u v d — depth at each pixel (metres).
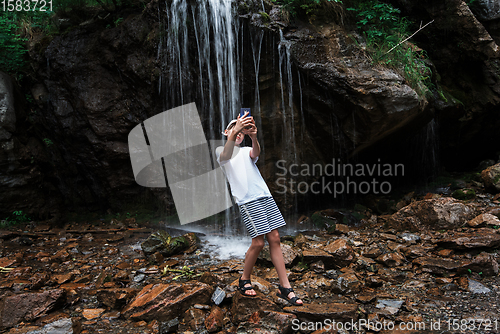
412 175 7.21
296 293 3.20
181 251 4.46
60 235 5.35
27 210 6.12
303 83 5.20
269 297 3.03
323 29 5.35
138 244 4.91
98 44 5.89
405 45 5.71
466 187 6.34
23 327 2.70
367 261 3.89
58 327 2.64
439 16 6.89
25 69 6.48
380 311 2.91
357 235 4.80
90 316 2.91
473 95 7.42
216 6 5.09
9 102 5.90
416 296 3.21
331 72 5.02
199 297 3.01
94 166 6.20
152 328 2.74
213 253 4.45
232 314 2.88
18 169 6.01
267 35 5.05
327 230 5.32
